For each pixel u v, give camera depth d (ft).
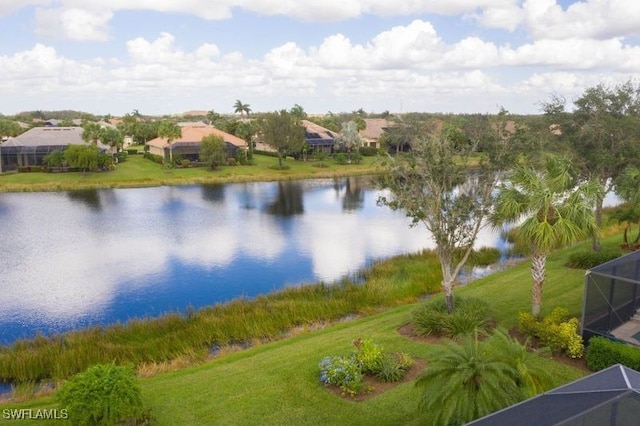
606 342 47.39
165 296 95.20
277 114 296.71
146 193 228.43
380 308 80.23
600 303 52.42
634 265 55.62
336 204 203.21
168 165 278.67
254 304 80.69
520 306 67.82
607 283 52.54
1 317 84.64
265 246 133.08
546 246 55.11
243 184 257.55
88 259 121.80
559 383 45.55
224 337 68.59
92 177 252.42
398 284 88.33
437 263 101.24
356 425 40.65
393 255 120.78
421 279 91.20
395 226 159.74
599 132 91.20
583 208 54.90
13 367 58.95
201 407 44.29
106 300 93.09
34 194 223.51
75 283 103.40
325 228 156.66
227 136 321.11
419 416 41.39
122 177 255.50
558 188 56.18
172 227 158.51
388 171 65.82
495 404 33.76
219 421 41.88
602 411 25.96
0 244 136.67
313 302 79.97
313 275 106.22
